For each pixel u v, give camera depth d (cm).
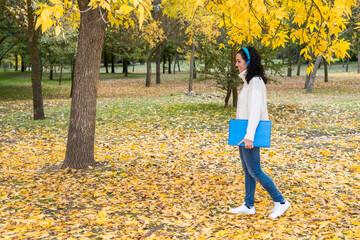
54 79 4512
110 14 635
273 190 396
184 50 2158
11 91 3003
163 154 841
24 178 631
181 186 562
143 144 975
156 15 2259
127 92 2855
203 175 634
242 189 536
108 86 3409
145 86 3312
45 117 1473
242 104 386
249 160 388
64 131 1213
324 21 372
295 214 413
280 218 396
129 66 7925
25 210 444
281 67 1429
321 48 407
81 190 546
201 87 3134
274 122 1315
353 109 1480
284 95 2386
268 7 395
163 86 3309
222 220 399
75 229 376
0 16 1745
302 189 532
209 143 977
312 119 1338
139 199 493
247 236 340
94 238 352
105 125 1298
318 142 942
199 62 1562
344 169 655
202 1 290
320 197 484
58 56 2734
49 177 634
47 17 255
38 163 769
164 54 4747
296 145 913
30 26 1337
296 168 680
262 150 858
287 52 3809
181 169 685
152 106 1652
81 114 696
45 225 382
